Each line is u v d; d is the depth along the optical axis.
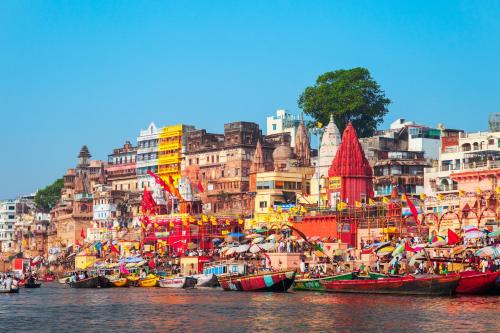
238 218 158.88
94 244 174.75
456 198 118.06
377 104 177.12
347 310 79.69
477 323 69.50
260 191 159.88
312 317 76.12
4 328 74.69
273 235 129.50
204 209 174.75
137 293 112.38
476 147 136.62
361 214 126.69
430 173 139.25
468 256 95.00
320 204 143.75
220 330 70.44
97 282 129.50
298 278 105.12
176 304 91.94
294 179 161.00
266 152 182.12
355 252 116.50
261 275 103.12
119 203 199.75
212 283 119.62
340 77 177.62
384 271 104.81
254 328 71.00
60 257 193.50
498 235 99.50
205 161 187.12
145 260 144.50
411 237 114.06
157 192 183.50
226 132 182.88
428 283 88.25
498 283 86.62
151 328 72.88
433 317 73.00
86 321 78.88
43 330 73.12
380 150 164.25
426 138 172.00
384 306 81.19
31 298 107.38
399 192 143.38
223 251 130.88
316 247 113.31
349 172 135.50
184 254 146.38
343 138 138.12
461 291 88.06
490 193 110.94
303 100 180.62
